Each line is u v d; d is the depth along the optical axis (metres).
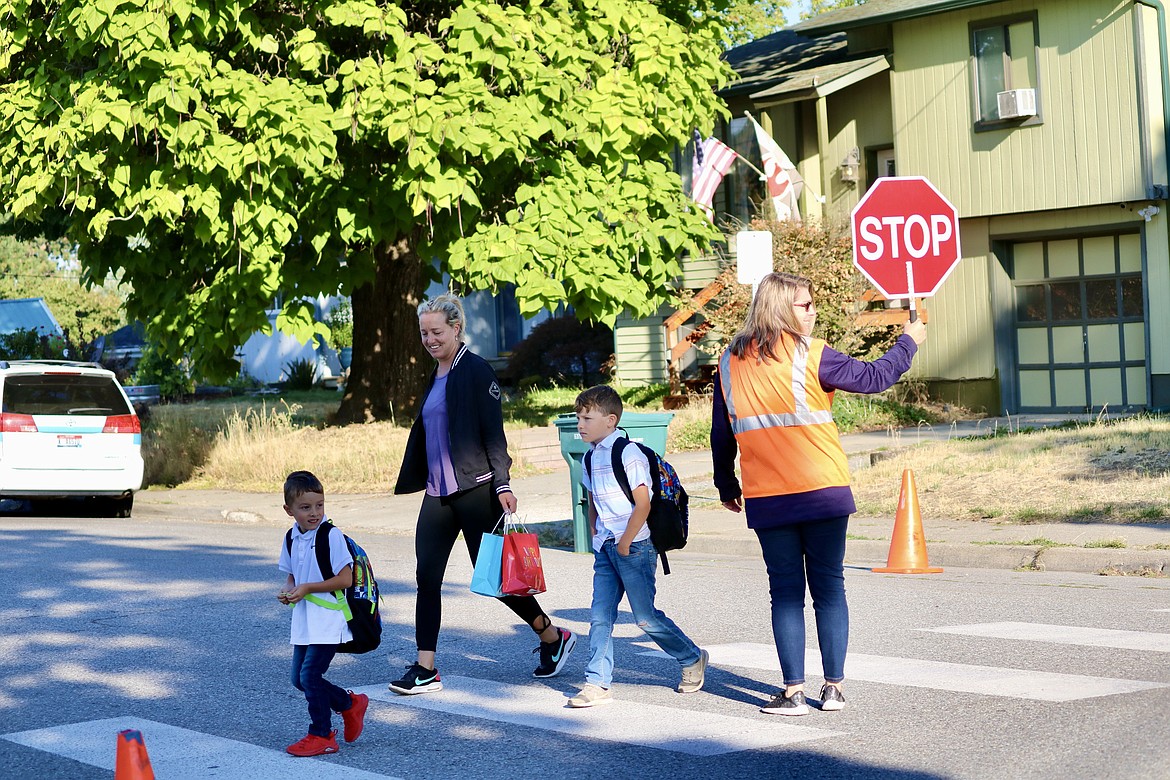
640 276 19.56
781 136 25.86
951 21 22.78
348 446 19.83
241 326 18.36
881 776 5.05
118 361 40.28
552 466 19.27
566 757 5.57
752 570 11.16
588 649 8.09
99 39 16.08
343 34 18.33
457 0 18.83
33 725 6.50
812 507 5.93
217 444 21.14
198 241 18.98
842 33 28.25
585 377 32.50
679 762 5.40
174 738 6.15
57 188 17.41
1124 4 20.88
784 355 5.95
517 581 6.73
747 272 12.84
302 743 5.77
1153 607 8.50
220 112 16.25
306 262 19.12
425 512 7.01
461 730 6.12
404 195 17.88
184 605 9.99
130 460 17.59
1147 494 11.78
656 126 19.20
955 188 22.92
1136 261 21.77
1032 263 22.91
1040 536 10.98
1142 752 5.13
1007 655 7.17
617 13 18.42
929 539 11.30
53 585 11.05
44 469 17.00
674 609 9.24
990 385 22.97
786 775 5.14
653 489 6.43
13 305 52.81
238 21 16.66
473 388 6.91
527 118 17.02
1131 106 20.92
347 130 17.19
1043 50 21.77
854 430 20.45
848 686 6.59
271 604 9.98
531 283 17.52
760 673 7.06
